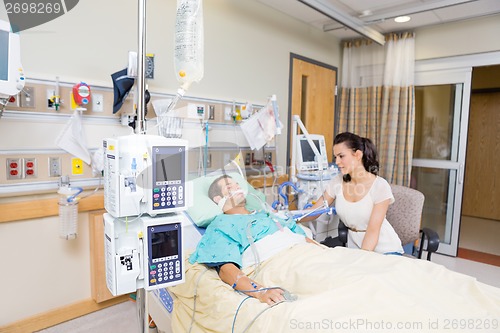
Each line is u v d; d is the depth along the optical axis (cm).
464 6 300
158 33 242
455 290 125
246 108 292
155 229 97
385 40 376
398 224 225
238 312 119
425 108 377
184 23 107
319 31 379
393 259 143
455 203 358
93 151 213
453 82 352
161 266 99
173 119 234
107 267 102
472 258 353
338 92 419
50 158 198
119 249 97
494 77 486
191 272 146
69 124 201
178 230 101
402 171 369
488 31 328
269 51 323
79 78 206
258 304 120
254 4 304
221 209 181
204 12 266
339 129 416
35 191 194
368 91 395
